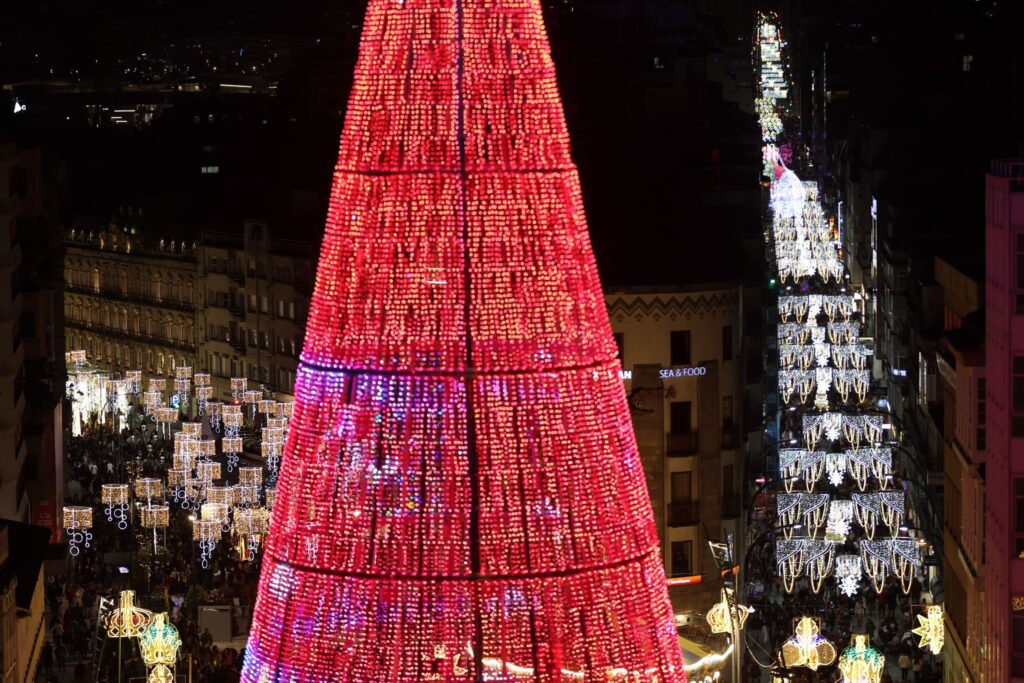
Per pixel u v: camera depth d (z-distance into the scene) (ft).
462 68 70.54
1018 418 199.82
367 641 69.15
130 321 652.89
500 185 70.18
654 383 285.64
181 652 245.04
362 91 71.26
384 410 69.72
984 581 218.79
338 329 70.59
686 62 389.80
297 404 71.51
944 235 393.29
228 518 334.44
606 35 408.46
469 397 69.46
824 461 284.00
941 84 531.91
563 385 70.03
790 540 269.03
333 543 69.72
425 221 70.08
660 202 308.81
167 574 305.94
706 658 216.13
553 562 69.31
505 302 69.82
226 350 569.64
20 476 301.63
